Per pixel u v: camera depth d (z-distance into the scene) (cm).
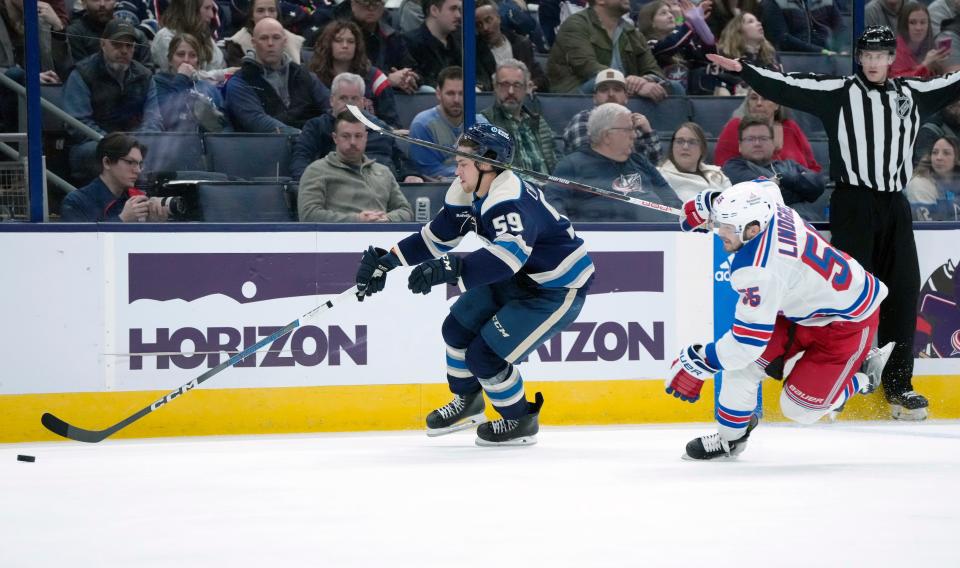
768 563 575
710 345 948
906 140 1345
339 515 714
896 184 1352
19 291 1199
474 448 1088
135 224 1228
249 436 1233
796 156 1476
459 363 1116
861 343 966
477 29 1389
